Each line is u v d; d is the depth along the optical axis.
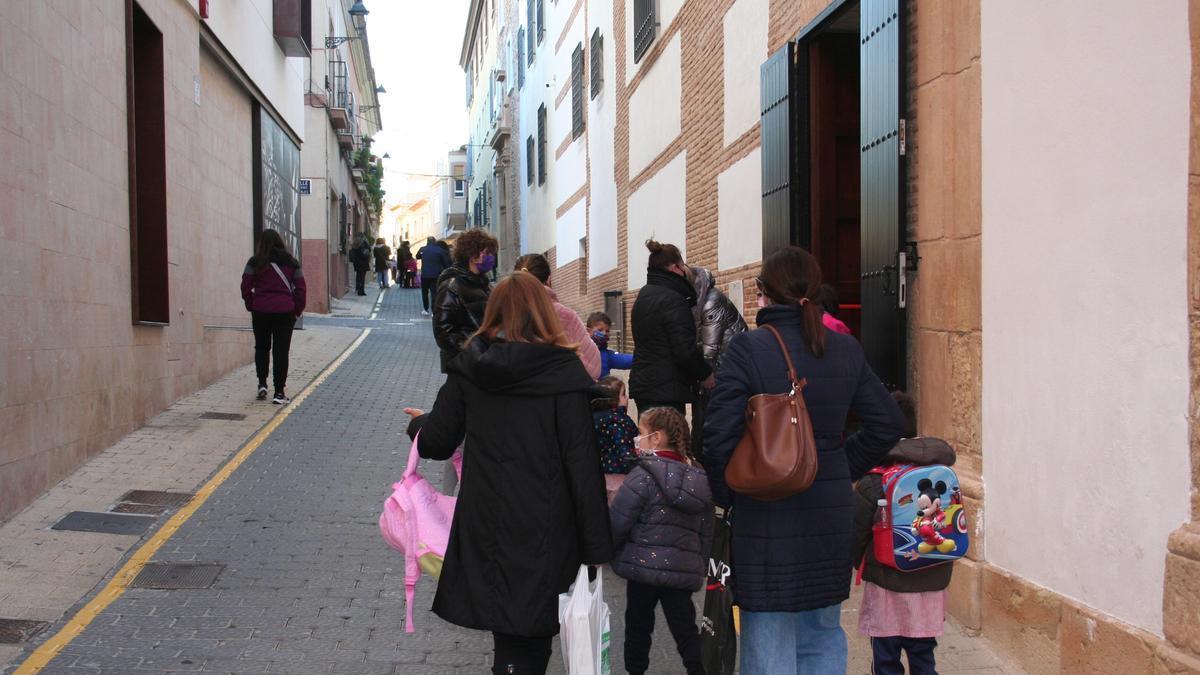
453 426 3.77
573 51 21.61
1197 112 3.57
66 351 7.25
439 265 25.27
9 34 6.24
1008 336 4.79
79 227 7.50
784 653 3.64
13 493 6.33
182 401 10.52
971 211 5.11
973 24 5.09
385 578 5.77
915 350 5.67
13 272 6.29
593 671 3.45
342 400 11.29
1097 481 4.12
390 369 14.05
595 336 7.11
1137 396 3.88
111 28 8.27
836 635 3.80
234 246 13.32
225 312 12.71
